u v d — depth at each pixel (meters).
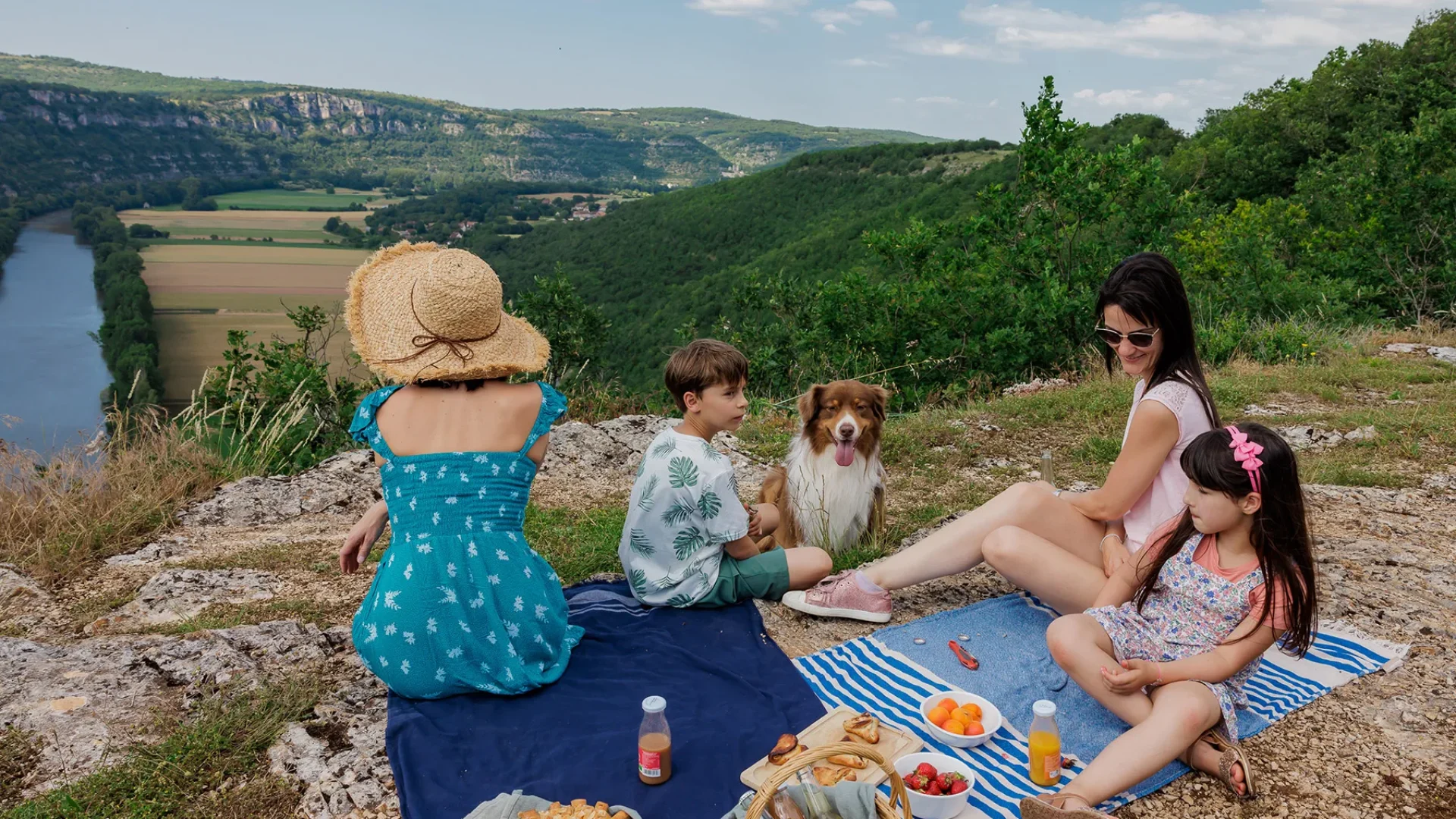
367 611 3.02
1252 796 2.55
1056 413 8.23
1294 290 14.73
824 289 13.38
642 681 3.16
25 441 5.61
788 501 5.00
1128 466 3.28
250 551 4.88
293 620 3.79
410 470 2.99
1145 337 3.23
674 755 2.69
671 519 3.65
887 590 3.71
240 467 6.52
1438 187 15.06
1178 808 2.52
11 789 2.56
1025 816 2.29
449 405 3.05
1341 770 2.67
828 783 2.36
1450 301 14.81
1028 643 3.45
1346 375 9.78
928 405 10.72
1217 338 11.48
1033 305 12.12
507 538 3.08
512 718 2.91
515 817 2.27
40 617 3.99
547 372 10.50
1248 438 2.62
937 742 2.82
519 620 3.06
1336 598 3.89
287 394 7.60
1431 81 29.47
